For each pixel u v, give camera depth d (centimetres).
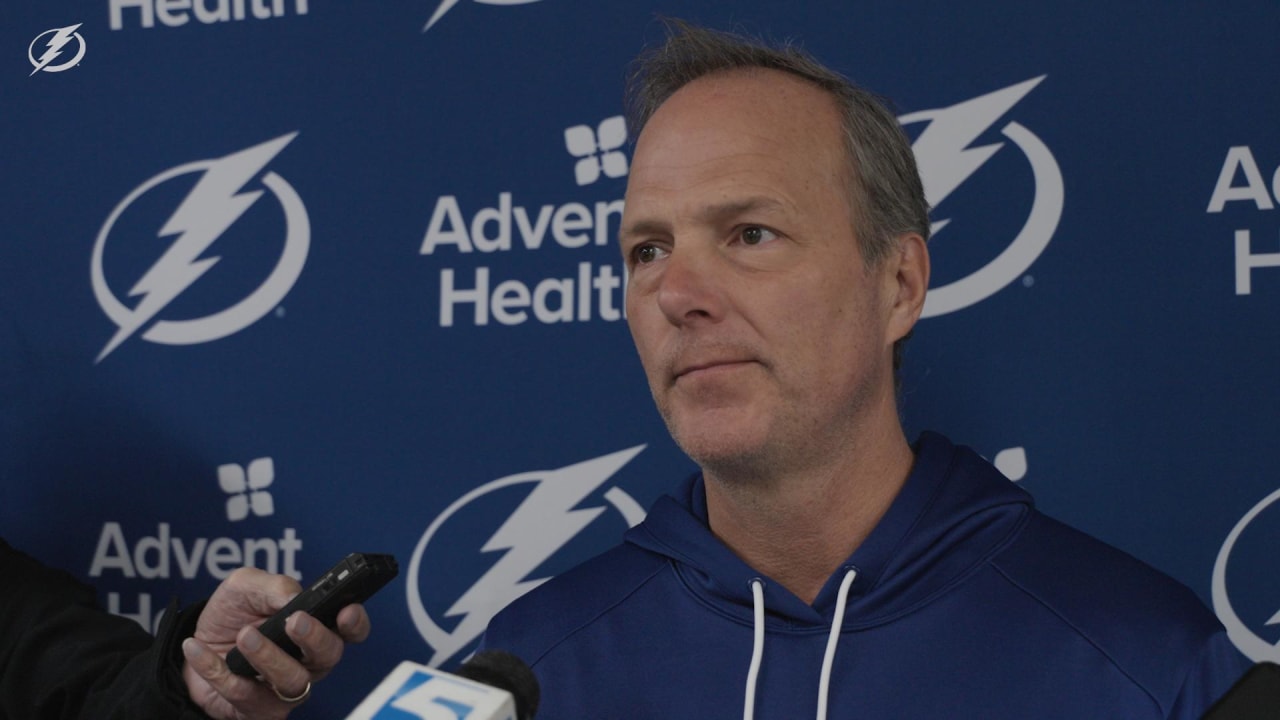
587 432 175
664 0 174
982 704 108
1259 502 157
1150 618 110
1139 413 160
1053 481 162
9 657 164
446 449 179
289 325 184
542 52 178
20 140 192
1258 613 156
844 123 115
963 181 165
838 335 108
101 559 188
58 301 191
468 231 179
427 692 70
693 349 106
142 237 189
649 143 113
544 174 177
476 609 177
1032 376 163
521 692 79
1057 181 163
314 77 185
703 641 117
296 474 183
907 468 122
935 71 166
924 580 115
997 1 165
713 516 122
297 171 185
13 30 192
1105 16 162
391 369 181
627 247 114
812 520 115
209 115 188
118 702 128
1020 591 114
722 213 107
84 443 189
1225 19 159
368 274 182
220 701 119
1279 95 158
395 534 179
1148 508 159
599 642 121
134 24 190
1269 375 157
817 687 112
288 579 115
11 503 190
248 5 187
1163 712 105
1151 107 161
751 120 110
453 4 181
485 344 179
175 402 187
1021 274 163
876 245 113
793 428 107
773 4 171
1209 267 159
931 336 165
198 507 185
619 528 174
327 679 180
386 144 182
